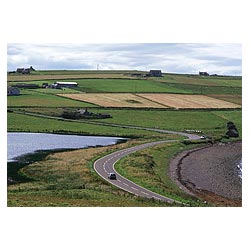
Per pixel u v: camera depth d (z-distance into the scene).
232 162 93.69
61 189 70.19
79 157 88.12
